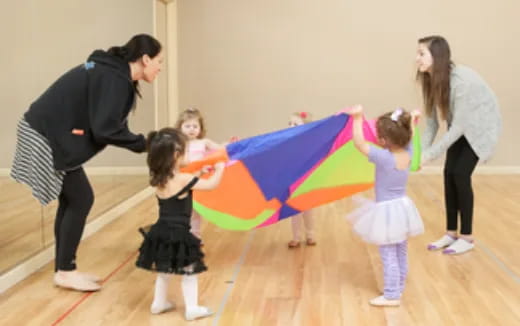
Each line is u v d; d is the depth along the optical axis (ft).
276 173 10.58
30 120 9.07
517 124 21.62
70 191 9.38
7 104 9.56
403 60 21.70
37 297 9.25
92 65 9.06
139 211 15.47
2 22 9.30
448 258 11.35
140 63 9.34
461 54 21.49
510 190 18.54
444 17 21.39
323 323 8.28
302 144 10.37
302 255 11.60
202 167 10.32
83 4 12.30
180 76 22.34
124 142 9.02
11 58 9.58
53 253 11.26
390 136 9.04
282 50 22.02
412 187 19.19
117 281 10.03
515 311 8.74
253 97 22.31
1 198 9.52
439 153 11.21
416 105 21.81
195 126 12.00
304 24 21.83
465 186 11.60
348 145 10.75
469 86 11.14
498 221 14.34
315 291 9.59
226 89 22.33
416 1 21.43
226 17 21.99
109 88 8.92
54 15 11.05
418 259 11.29
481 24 21.29
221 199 10.68
